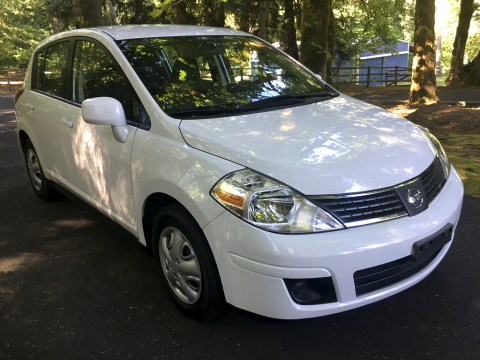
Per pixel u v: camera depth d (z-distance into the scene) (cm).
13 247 377
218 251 233
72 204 469
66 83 381
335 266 216
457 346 246
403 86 1820
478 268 323
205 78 329
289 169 230
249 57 366
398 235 228
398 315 274
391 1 1323
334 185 227
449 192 270
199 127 267
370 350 245
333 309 224
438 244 245
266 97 327
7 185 537
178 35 357
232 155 242
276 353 245
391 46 1705
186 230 251
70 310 289
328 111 309
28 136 445
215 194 233
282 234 217
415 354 241
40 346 256
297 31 1728
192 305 266
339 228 221
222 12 1170
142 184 278
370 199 230
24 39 3238
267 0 937
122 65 315
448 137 703
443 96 1388
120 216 320
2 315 286
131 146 290
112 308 290
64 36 399
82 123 344
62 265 346
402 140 275
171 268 276
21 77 2514
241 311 246
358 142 260
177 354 247
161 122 279
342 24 1645
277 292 221
